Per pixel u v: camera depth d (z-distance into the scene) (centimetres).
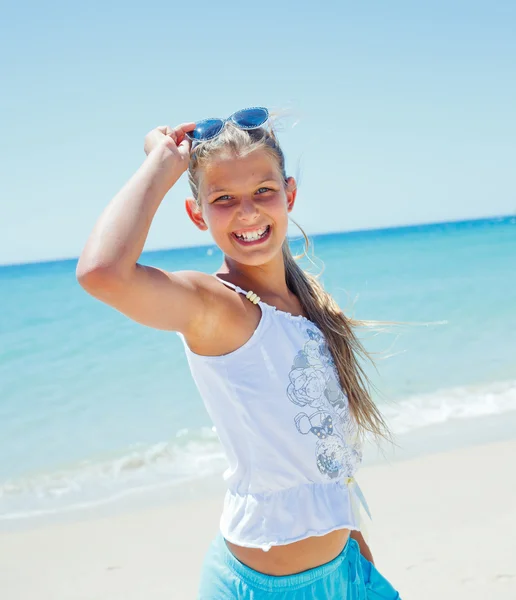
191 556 494
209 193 202
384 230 8412
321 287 241
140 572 472
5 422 948
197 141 202
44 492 653
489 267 2750
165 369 1244
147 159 184
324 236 7419
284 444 189
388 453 680
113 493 639
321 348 206
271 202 203
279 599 188
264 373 189
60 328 1638
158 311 170
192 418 917
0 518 584
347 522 196
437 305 1862
